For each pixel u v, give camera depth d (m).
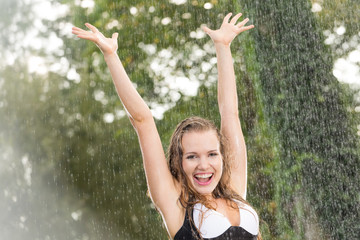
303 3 7.21
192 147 2.29
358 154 6.65
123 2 11.92
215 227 2.21
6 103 14.14
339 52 9.45
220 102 2.69
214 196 2.38
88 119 13.24
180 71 12.45
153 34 11.98
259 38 7.39
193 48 12.39
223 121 2.64
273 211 7.12
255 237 2.31
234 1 7.92
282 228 6.88
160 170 2.30
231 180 2.53
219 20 11.61
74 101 13.47
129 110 2.31
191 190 2.31
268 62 7.27
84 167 13.25
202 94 12.11
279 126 7.07
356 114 7.06
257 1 7.46
